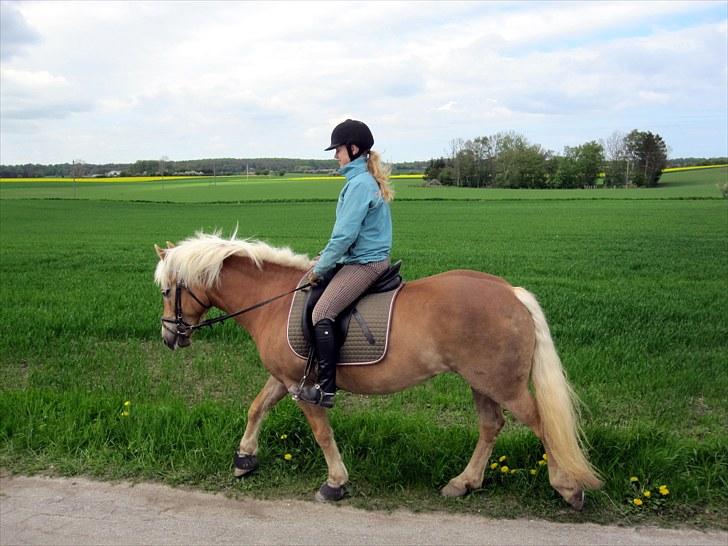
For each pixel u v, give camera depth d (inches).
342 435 227.9
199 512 184.7
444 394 285.6
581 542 168.6
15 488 197.6
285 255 208.5
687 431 242.7
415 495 196.2
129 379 305.1
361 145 183.3
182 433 226.1
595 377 295.6
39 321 412.2
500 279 193.0
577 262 783.7
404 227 1467.8
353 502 191.6
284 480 205.6
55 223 1640.0
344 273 185.3
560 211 1987.0
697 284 588.1
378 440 220.8
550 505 188.9
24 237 1246.3
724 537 171.0
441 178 4439.0
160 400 270.2
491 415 193.5
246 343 375.6
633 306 457.7
